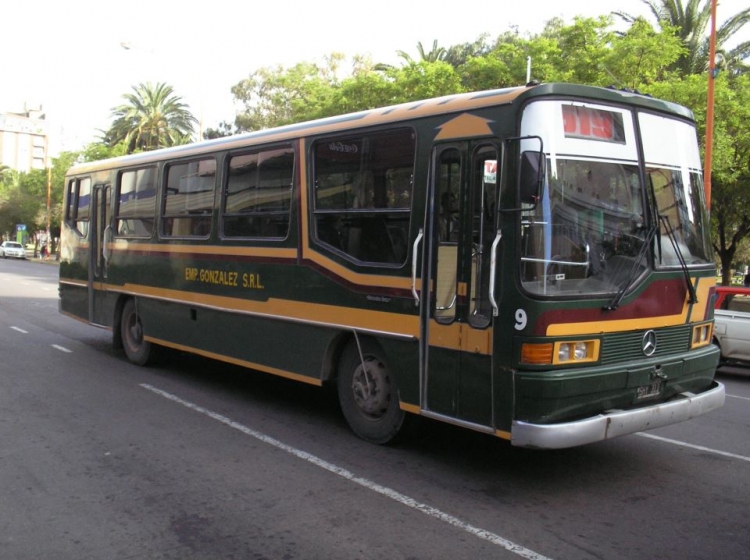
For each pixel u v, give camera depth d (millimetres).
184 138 48719
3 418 6938
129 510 4668
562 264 4836
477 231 5121
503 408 4871
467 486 5207
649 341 5293
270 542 4195
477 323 5066
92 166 11109
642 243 5285
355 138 6273
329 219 6508
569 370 4785
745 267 44906
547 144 4875
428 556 4023
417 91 20453
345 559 3982
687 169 5828
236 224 7770
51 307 17781
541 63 18078
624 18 23547
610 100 5246
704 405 5586
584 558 4035
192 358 10609
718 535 4414
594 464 5840
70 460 5691
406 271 5668
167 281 9016
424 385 5523
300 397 8148
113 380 8906
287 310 6988
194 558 3982
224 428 6727
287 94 36844
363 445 6207
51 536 4258
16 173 78062
